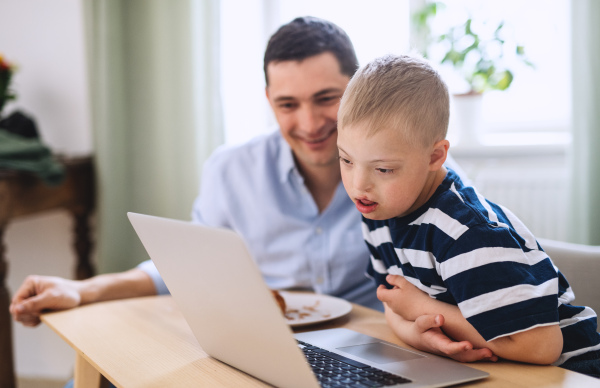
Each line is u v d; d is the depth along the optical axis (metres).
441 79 0.87
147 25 2.30
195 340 0.93
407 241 0.89
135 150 2.36
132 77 2.33
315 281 1.44
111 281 1.24
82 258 2.45
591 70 2.07
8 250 2.61
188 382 0.75
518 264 0.77
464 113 2.34
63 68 2.48
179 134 2.33
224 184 1.51
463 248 0.79
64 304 1.12
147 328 1.00
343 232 1.41
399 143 0.80
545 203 2.26
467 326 0.82
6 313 2.09
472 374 0.73
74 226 2.44
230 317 0.74
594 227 2.10
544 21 2.42
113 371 0.80
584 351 0.87
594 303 1.11
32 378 2.63
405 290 0.90
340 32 1.33
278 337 0.67
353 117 0.82
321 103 1.29
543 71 2.48
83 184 2.38
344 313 1.07
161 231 0.78
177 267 0.79
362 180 0.83
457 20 2.34
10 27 2.51
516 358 0.78
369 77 0.84
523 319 0.75
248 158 1.51
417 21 2.29
